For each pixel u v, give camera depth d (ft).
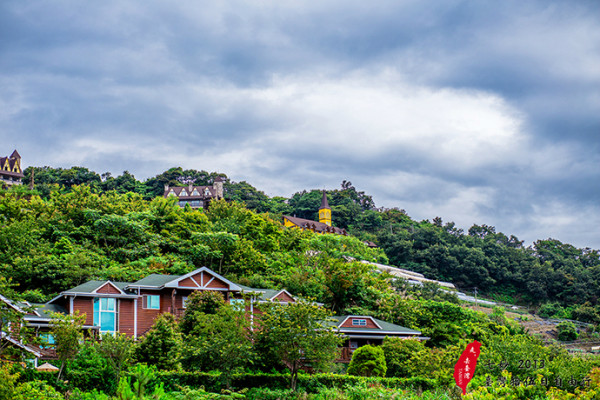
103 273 169.78
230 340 114.83
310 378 121.70
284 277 195.93
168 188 497.87
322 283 196.95
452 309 199.00
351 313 184.75
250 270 204.23
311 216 559.38
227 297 156.97
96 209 216.95
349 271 195.42
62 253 181.16
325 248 259.80
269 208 553.23
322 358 119.55
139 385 88.74
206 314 126.72
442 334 186.60
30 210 212.23
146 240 209.15
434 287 261.44
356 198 641.40
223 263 210.18
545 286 426.10
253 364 123.65
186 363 116.16
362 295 195.83
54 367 111.55
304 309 119.75
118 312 144.56
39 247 179.83
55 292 163.53
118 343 104.94
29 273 162.09
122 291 145.48
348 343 166.09
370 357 138.82
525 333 233.35
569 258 533.96
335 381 122.83
